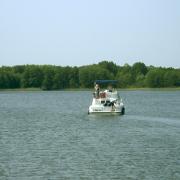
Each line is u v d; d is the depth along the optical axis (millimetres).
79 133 97938
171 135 93750
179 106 194500
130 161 68750
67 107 192125
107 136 93062
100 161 68812
